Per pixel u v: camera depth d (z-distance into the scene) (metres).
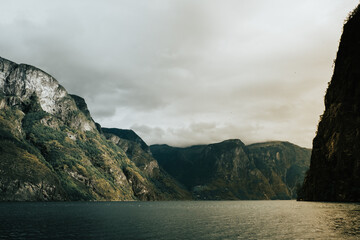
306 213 97.00
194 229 63.59
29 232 56.53
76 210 125.50
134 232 58.62
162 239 50.75
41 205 162.00
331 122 173.75
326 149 173.25
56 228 62.75
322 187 170.00
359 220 70.94
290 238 50.06
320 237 49.94
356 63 166.62
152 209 154.12
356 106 157.62
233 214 112.69
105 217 92.25
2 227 62.75
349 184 149.12
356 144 149.25
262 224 71.94
